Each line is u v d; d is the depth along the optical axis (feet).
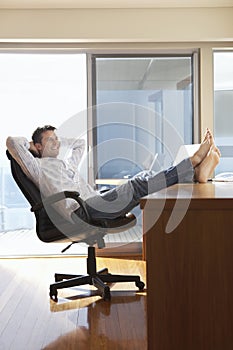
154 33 15.79
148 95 16.78
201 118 16.53
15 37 15.57
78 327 9.24
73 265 15.06
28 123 16.67
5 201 16.76
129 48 16.39
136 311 10.19
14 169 10.99
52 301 11.09
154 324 5.99
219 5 15.58
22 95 16.65
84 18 15.69
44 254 16.76
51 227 11.05
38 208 10.70
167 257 5.95
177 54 16.72
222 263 5.92
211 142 10.34
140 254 16.38
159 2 15.20
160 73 16.78
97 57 16.66
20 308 10.57
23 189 11.06
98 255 16.35
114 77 16.71
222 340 5.95
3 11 15.53
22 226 16.83
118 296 11.44
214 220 5.91
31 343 8.43
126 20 15.75
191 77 16.79
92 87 16.66
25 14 15.57
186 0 15.07
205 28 15.80
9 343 8.45
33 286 12.48
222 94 16.85
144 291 11.85
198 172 10.29
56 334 8.87
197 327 5.97
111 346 8.19
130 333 8.82
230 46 16.39
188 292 5.96
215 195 6.31
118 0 14.96
